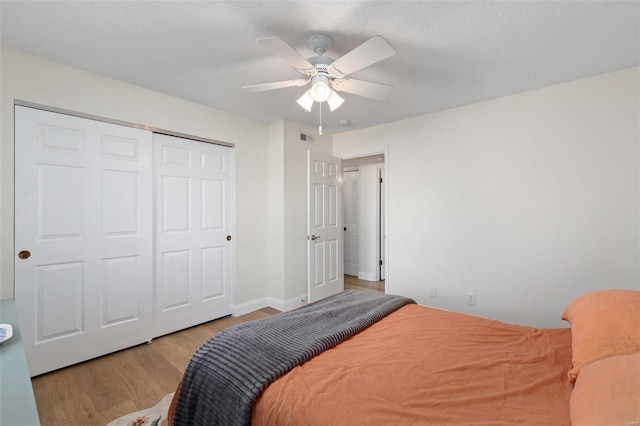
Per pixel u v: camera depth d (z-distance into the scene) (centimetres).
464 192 306
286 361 119
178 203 294
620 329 105
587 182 245
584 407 80
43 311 217
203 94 278
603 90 237
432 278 328
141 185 265
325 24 173
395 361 123
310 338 139
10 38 189
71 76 226
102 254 244
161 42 193
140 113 262
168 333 286
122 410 178
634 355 90
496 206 288
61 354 224
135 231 262
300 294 376
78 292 232
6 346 128
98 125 241
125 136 255
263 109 318
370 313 174
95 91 238
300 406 96
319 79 186
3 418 84
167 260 286
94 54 209
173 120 284
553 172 259
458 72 233
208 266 317
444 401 98
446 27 176
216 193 324
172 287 290
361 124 371
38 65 213
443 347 136
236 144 337
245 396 105
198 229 309
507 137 281
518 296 276
